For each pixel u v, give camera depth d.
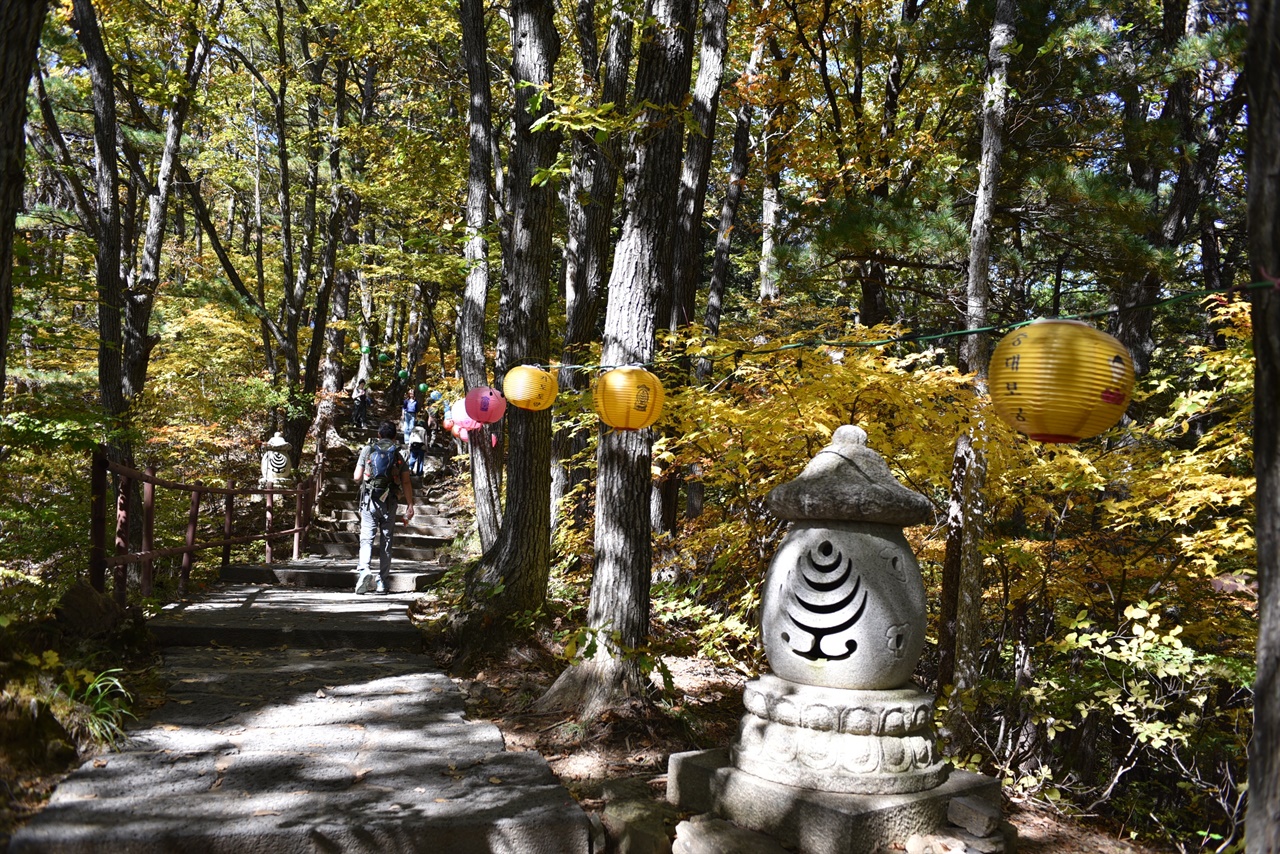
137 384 12.37
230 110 19.11
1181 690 5.97
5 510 8.09
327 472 18.95
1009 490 6.78
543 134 7.59
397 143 16.17
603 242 8.01
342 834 3.61
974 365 6.60
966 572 6.02
